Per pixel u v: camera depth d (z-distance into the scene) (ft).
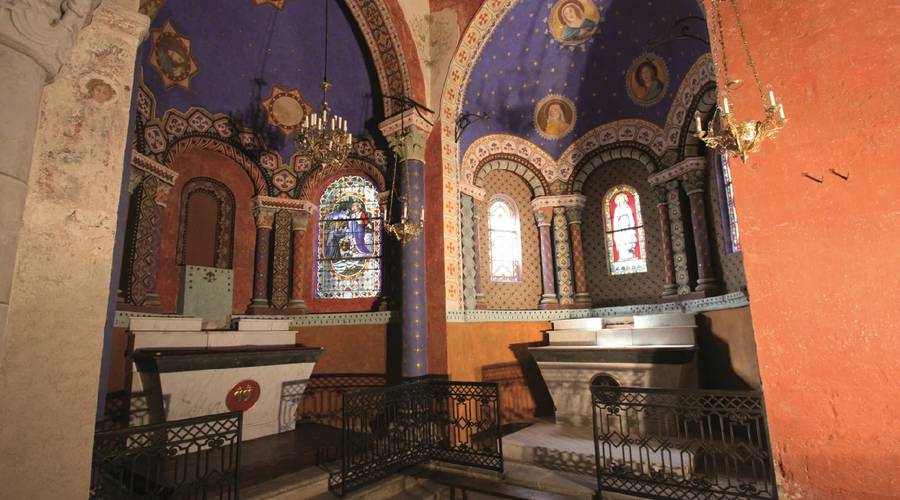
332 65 30.55
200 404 21.15
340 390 28.50
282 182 31.55
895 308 12.03
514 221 34.71
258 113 30.27
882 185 12.48
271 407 24.22
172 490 15.94
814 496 12.53
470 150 31.76
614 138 32.63
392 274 30.22
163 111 25.91
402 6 27.20
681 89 28.32
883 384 11.98
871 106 12.84
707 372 25.88
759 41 14.64
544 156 34.55
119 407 20.88
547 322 31.94
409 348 25.21
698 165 28.09
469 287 29.94
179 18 25.09
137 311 23.13
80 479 8.11
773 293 13.57
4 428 7.39
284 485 17.19
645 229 32.01
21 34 7.23
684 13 25.34
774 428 13.25
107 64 9.45
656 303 30.42
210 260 29.04
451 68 27.81
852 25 13.32
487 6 26.96
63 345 8.14
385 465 19.86
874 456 11.91
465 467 21.04
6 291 6.90
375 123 31.58
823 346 12.78
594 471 19.85
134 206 23.98
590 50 30.60
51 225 8.27
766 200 13.92
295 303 30.58
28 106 7.35
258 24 27.96
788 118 13.88
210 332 23.02
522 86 31.96
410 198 26.45
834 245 12.90
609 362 23.95
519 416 29.32
